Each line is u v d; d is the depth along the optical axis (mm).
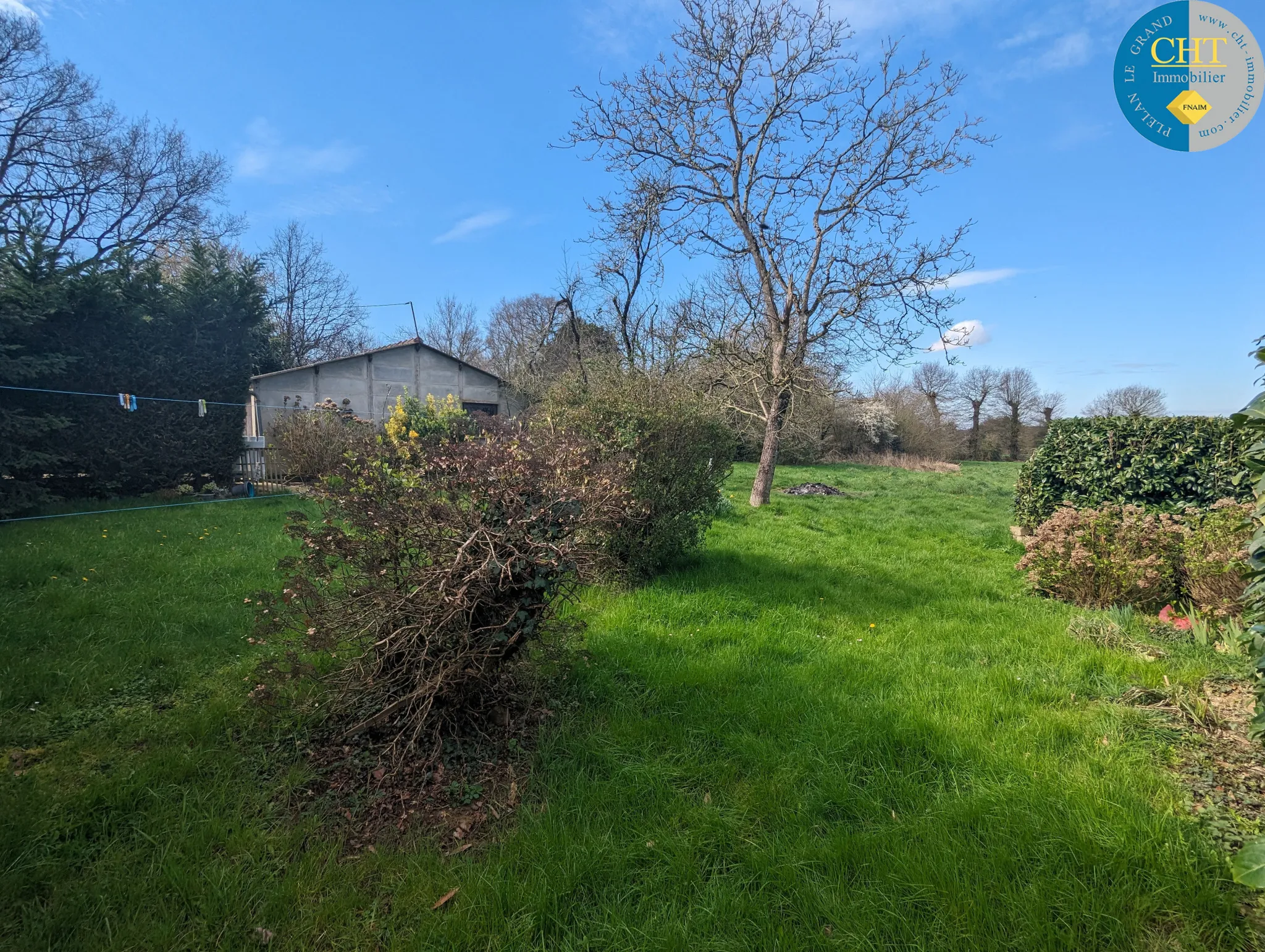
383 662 2879
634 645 4289
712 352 12266
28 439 9133
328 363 18438
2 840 2207
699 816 2486
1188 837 2316
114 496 10484
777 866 2209
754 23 10844
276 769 2762
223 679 3611
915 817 2477
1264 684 2459
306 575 2900
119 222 20625
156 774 2645
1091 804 2496
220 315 11906
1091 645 4473
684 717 3299
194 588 5102
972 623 5094
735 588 5934
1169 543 5508
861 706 3391
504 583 2738
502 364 29109
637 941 1931
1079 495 8109
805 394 12484
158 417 10844
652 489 5781
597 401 6449
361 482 2910
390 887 2145
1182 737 3086
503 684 3289
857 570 6953
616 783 2717
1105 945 1895
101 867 2150
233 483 12266
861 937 1908
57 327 9688
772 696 3523
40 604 4531
